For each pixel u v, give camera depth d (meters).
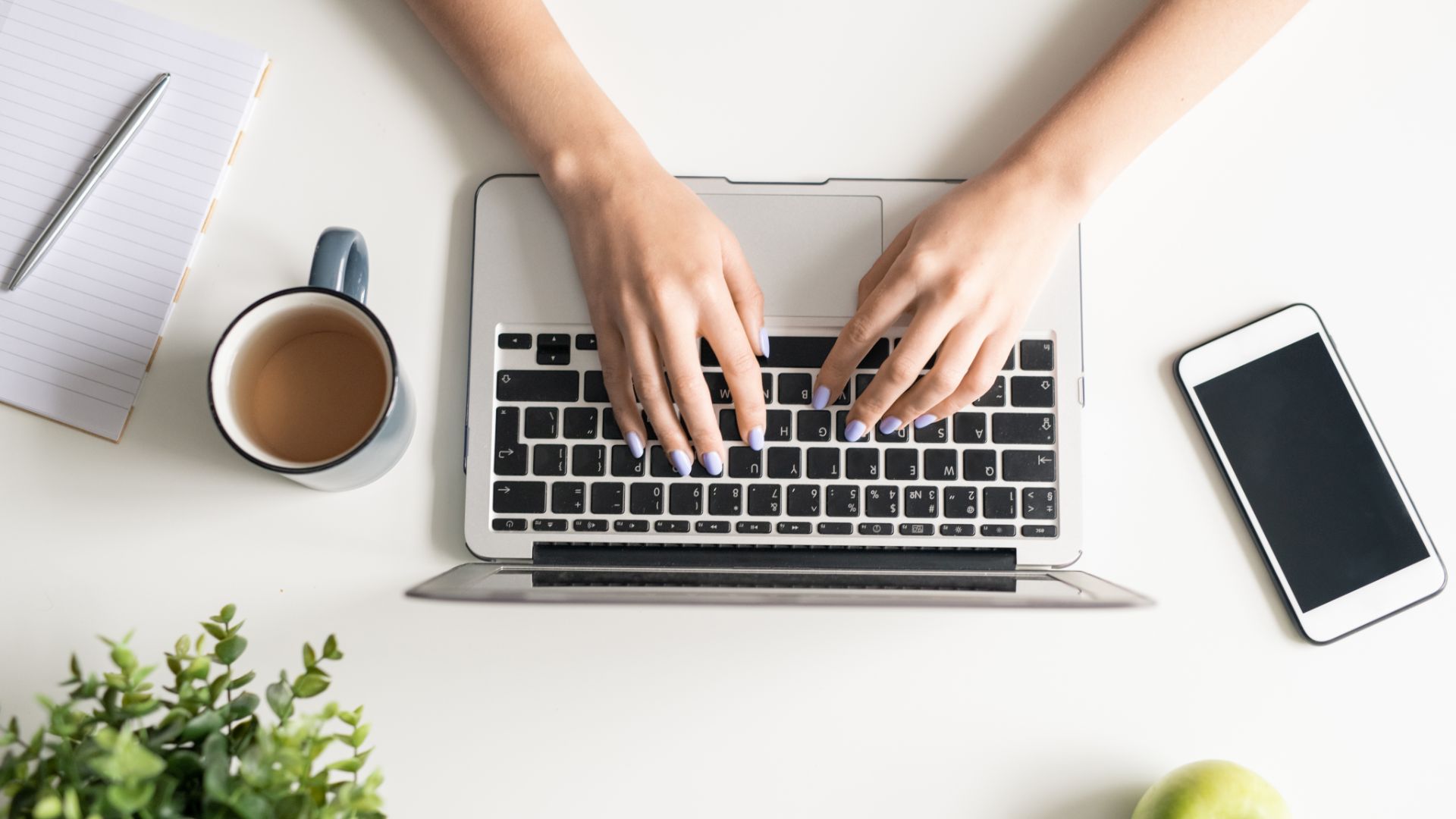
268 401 0.53
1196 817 0.52
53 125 0.59
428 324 0.60
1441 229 0.61
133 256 0.59
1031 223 0.56
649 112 0.62
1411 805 0.58
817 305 0.58
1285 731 0.58
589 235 0.57
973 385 0.56
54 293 0.58
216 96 0.60
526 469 0.57
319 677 0.40
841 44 0.62
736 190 0.60
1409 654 0.58
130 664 0.36
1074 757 0.58
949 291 0.54
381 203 0.61
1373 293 0.61
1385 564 0.58
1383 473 0.59
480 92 0.59
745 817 0.58
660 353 0.56
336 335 0.54
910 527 0.57
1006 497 0.57
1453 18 0.61
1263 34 0.57
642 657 0.58
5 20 0.60
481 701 0.58
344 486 0.57
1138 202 0.61
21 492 0.58
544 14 0.59
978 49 0.62
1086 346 0.61
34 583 0.57
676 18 0.62
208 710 0.37
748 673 0.58
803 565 0.56
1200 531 0.60
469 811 0.57
